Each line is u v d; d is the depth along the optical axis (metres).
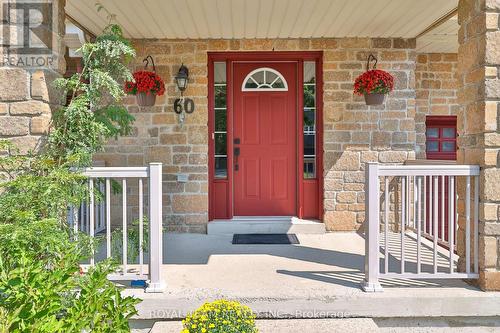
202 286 3.35
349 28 4.98
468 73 3.40
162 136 5.46
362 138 5.44
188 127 5.45
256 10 4.33
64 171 2.78
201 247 4.69
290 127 5.74
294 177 5.76
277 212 5.77
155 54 5.41
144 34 5.19
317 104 5.63
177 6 4.20
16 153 3.07
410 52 5.42
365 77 5.04
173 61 5.42
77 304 2.00
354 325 2.92
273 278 3.54
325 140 5.43
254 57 5.54
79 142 3.07
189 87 5.43
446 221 5.55
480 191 3.23
